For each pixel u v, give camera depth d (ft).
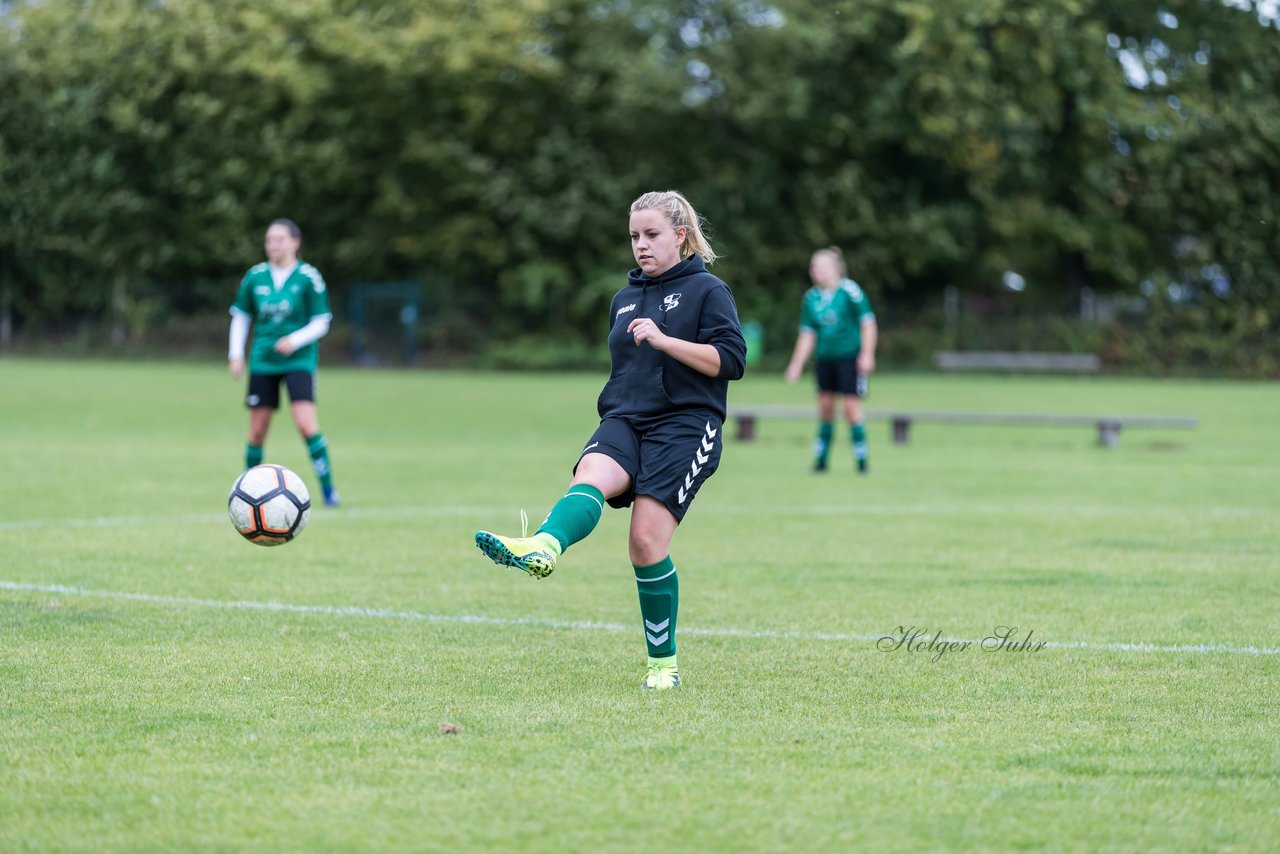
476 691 63.26
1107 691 64.80
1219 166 469.16
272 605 84.48
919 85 447.01
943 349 474.90
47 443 198.59
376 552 107.55
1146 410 309.01
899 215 481.87
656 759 52.37
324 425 247.50
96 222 475.72
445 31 454.40
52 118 465.88
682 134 478.59
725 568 102.73
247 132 472.85
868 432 260.42
